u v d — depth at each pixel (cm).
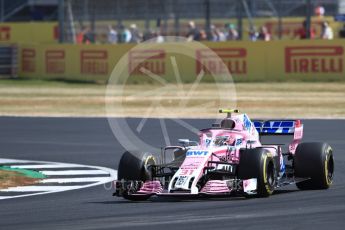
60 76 12925
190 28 13962
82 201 4122
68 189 4631
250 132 4209
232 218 3397
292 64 11538
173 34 14288
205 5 14450
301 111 9169
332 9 15375
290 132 4375
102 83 12350
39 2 17538
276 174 4059
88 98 10912
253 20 15062
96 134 7656
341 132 7362
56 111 9806
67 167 5650
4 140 7350
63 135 7631
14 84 12531
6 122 8831
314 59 11425
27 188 4678
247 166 3847
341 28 14562
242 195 4028
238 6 13262
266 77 11644
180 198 4066
